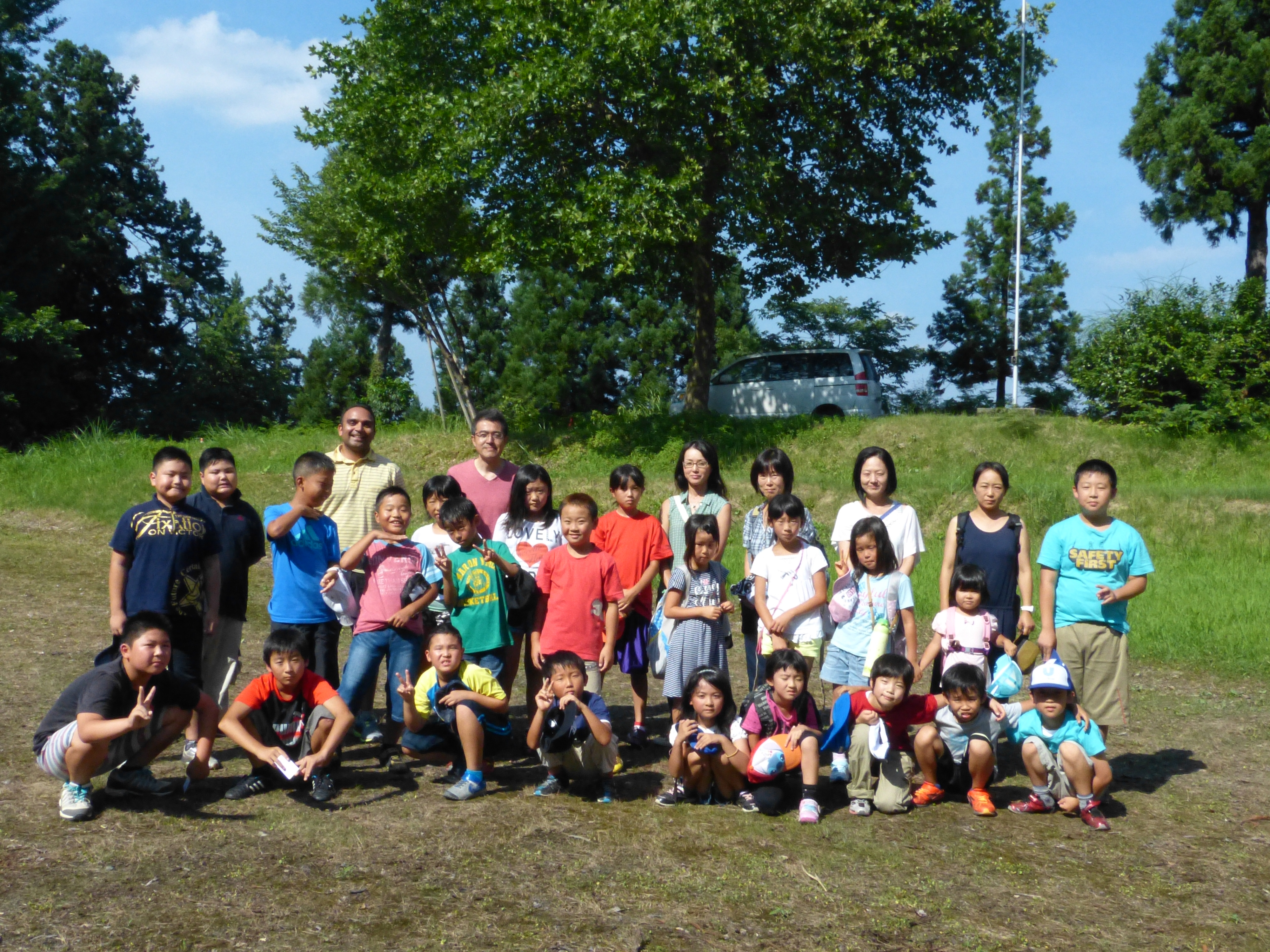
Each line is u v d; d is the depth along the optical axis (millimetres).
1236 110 22312
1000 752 6059
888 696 4789
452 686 4984
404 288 21922
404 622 5297
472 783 4879
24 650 7633
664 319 27875
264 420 29031
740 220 17406
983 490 5469
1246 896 3955
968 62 17484
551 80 15297
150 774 4754
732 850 4316
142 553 4945
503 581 5582
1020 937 3580
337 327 33312
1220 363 16625
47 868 3871
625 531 5965
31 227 25312
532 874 3990
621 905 3734
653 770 5516
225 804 4676
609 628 5480
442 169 16578
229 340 31688
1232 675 7688
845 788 5285
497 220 16734
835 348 21984
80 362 29219
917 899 3875
